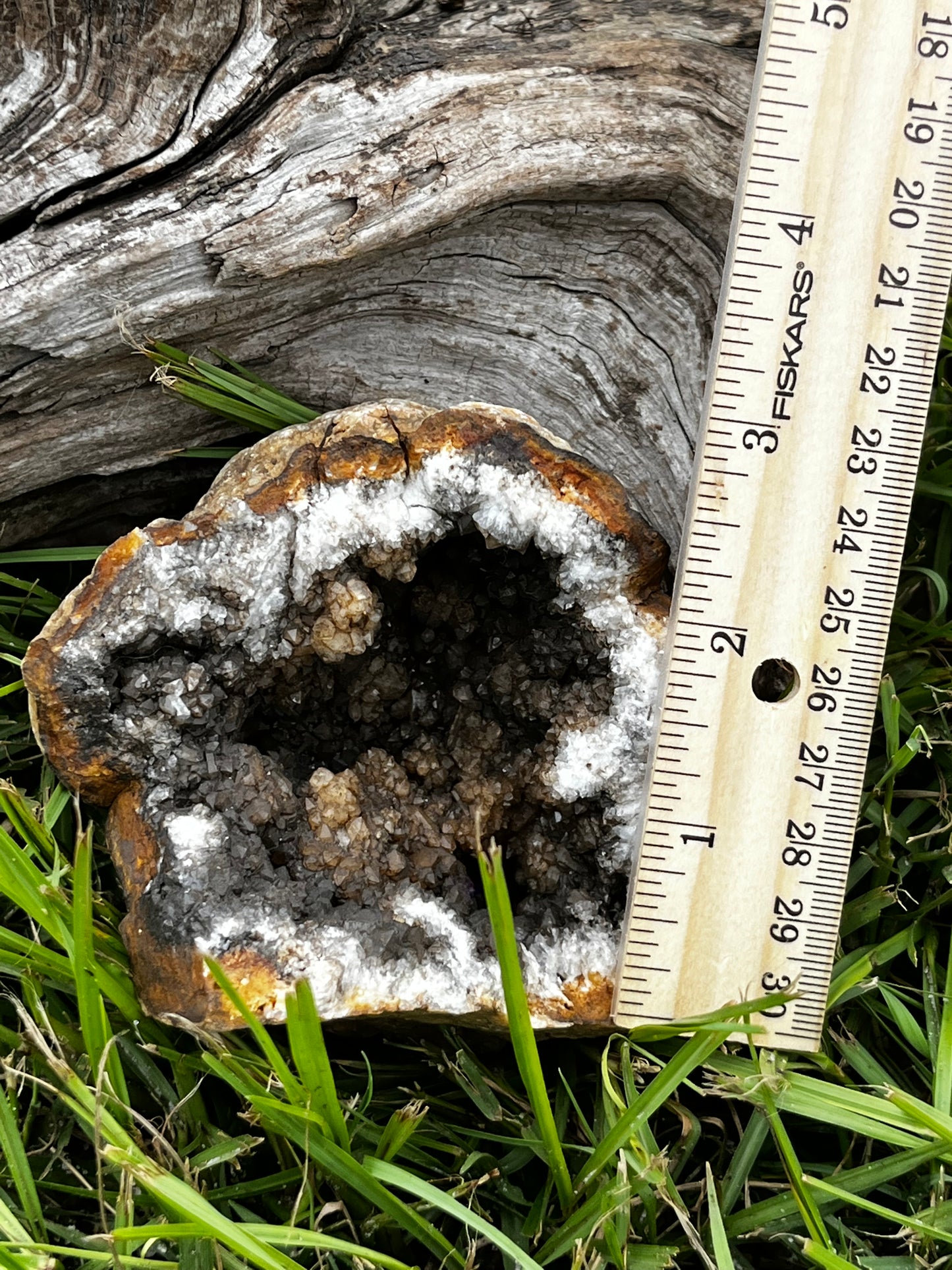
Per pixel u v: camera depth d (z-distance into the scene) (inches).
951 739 8.2
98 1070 6.4
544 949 7.0
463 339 8.0
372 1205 6.8
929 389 7.2
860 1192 7.0
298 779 7.4
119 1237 5.9
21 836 7.7
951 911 8.1
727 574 7.2
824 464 7.2
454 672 7.6
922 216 7.2
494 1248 7.1
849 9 7.0
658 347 8.0
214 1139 6.9
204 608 6.8
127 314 7.4
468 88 7.3
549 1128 6.6
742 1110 7.6
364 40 7.4
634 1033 7.0
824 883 7.3
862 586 7.3
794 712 7.3
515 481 6.9
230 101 7.1
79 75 7.0
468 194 7.3
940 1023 7.5
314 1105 6.5
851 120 7.1
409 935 6.8
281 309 7.7
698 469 7.2
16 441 7.7
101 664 6.8
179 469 8.4
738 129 7.5
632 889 7.1
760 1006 6.7
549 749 7.3
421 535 6.9
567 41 7.6
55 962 6.9
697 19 7.7
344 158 7.2
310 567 6.9
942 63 7.1
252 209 7.2
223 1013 6.5
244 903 6.7
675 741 7.2
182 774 6.9
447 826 7.4
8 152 7.1
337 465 6.9
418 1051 7.3
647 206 7.6
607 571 7.0
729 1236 7.0
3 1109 6.5
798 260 7.2
